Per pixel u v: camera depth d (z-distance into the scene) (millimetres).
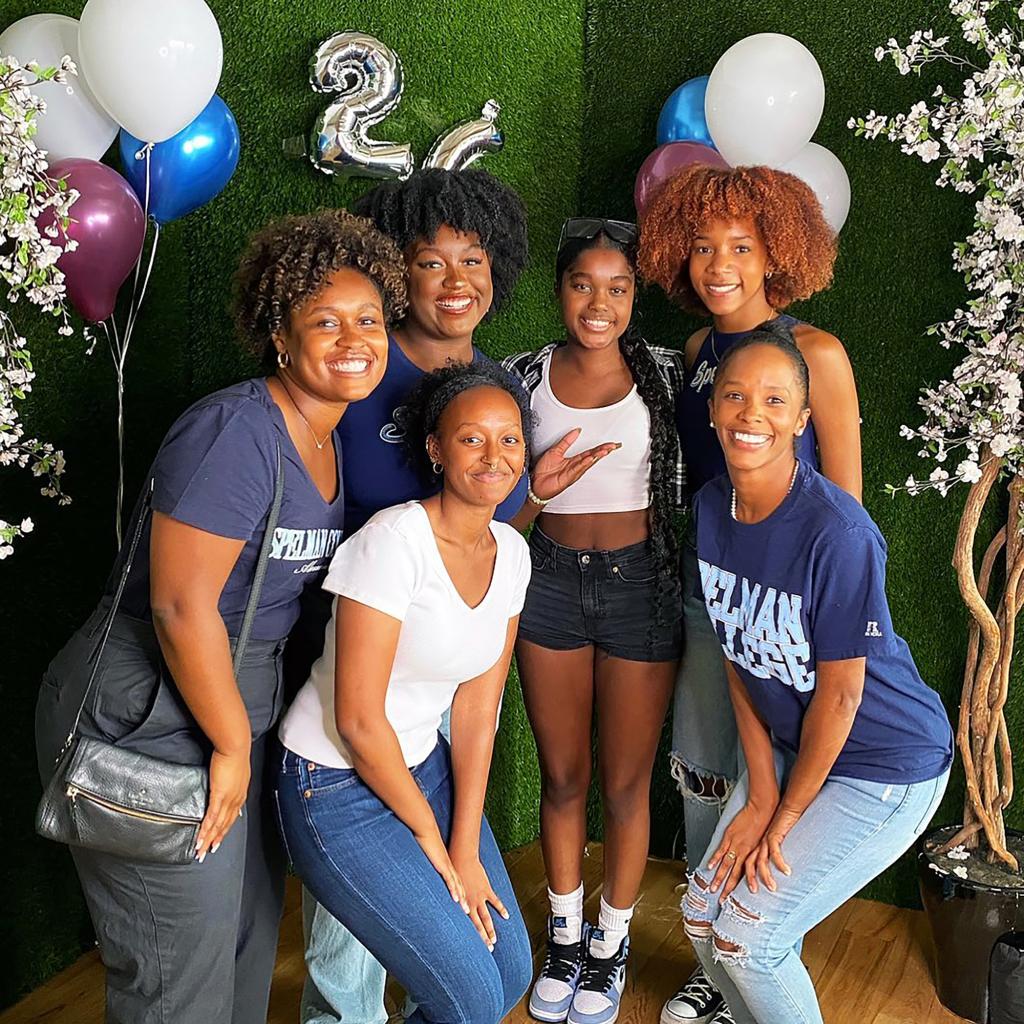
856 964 2846
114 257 2244
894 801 2055
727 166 2750
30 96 1972
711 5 3113
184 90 2195
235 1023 2055
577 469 2391
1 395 2170
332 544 1902
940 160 2857
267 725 1919
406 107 2979
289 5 2865
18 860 2639
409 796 1861
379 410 2160
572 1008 2625
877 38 2904
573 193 3371
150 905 1766
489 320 2475
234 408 1747
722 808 2572
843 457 2324
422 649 1870
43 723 1830
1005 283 2441
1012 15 2758
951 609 2982
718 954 2152
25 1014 2590
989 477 2654
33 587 2627
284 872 2066
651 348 2600
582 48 3318
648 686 2568
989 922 2561
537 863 3357
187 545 1696
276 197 2963
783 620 2053
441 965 1851
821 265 2383
